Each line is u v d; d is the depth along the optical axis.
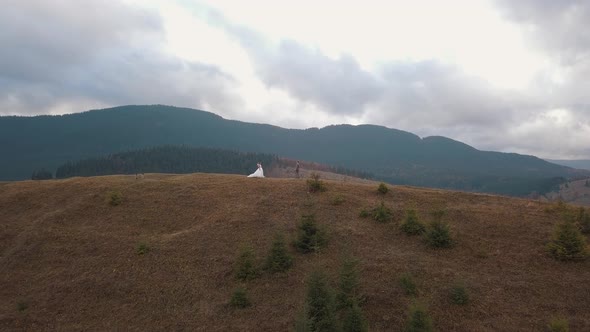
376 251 17.28
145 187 28.39
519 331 11.42
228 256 17.86
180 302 14.78
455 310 12.71
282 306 13.83
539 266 15.25
